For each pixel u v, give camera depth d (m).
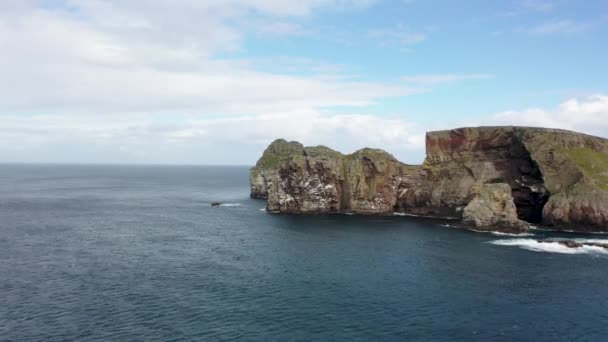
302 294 63.62
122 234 108.25
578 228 113.88
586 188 115.19
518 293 64.75
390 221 133.25
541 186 124.94
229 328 51.69
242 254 87.94
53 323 52.66
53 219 130.62
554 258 85.44
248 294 63.41
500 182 134.88
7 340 48.22
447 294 64.12
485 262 82.25
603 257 86.56
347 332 51.03
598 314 57.06
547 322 54.38
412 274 74.12
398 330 51.69
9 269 74.19
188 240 101.75
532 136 130.25
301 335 50.03
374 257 86.06
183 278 70.81
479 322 54.19
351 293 64.25
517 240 102.94
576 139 129.88
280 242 100.25
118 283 67.75
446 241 101.94
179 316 55.06
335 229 118.38
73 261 80.31
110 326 52.00
